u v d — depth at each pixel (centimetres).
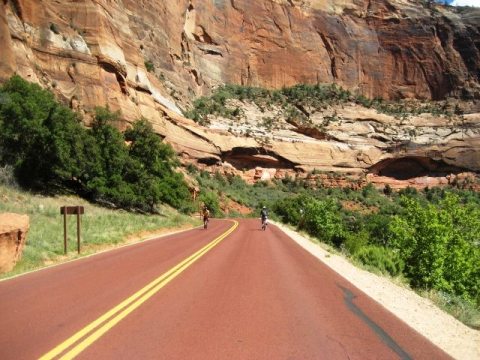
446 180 14350
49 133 3275
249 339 595
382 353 562
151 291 899
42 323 652
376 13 19125
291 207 5750
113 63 6050
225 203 8369
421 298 1195
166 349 543
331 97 16012
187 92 11675
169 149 5319
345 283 1132
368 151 13788
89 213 3023
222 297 862
